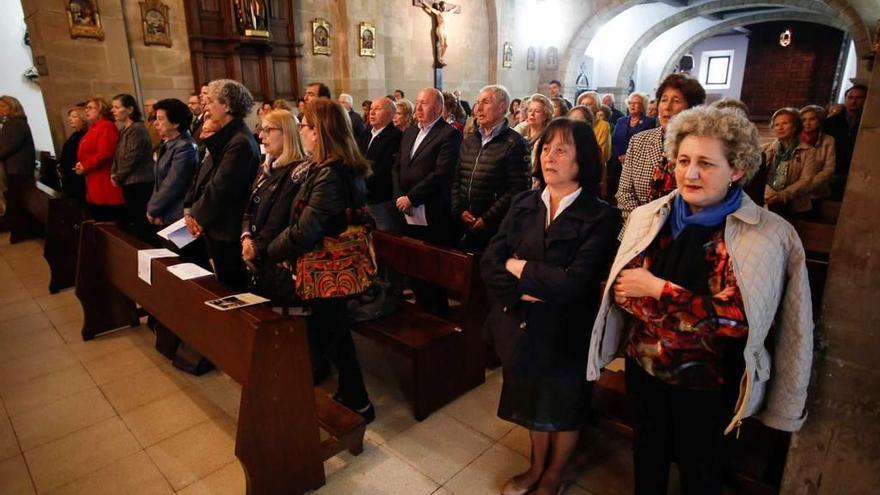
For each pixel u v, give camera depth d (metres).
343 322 1.97
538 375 1.47
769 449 1.70
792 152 3.32
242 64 6.50
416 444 1.99
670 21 11.94
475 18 9.91
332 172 1.82
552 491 1.63
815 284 1.53
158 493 1.75
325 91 3.50
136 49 5.71
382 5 8.02
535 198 1.50
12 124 4.84
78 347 2.78
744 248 1.07
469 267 2.18
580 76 12.59
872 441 1.19
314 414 1.70
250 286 2.43
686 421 1.24
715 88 16.80
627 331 1.43
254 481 1.58
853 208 1.12
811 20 12.56
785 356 1.14
